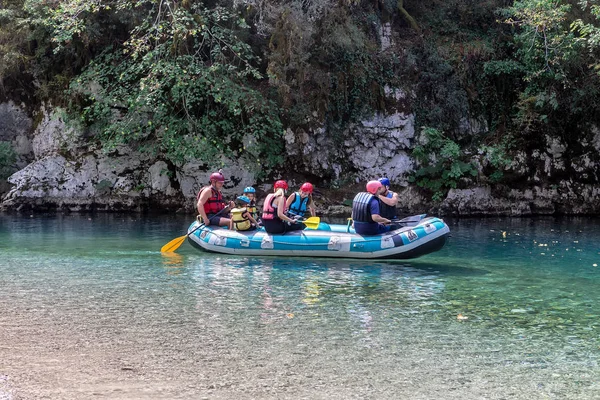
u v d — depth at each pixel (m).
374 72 19.02
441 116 19.38
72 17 15.95
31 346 5.26
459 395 4.34
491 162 18.86
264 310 6.57
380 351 5.25
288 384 4.48
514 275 8.89
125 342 5.39
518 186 19.14
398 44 19.84
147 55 16.47
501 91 20.06
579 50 18.05
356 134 18.95
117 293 7.32
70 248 11.08
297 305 6.83
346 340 5.54
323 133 18.62
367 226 10.10
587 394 4.39
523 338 5.70
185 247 11.52
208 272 8.80
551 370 4.86
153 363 4.87
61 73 19.25
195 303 6.85
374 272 8.99
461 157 19.06
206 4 18.58
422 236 9.88
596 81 19.00
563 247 11.92
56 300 6.93
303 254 10.24
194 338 5.52
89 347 5.25
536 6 17.27
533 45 18.53
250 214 10.89
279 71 17.38
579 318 6.45
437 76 19.45
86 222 15.51
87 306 6.66
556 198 19.23
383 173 19.05
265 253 10.38
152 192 18.58
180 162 18.02
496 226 15.77
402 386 4.48
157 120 17.50
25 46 19.38
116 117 18.44
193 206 18.25
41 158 18.92
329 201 18.17
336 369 4.80
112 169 18.52
